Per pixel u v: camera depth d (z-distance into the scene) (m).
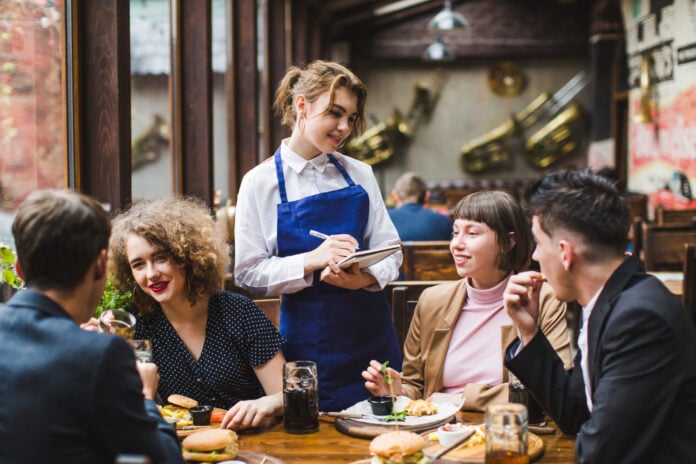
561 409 1.82
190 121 4.84
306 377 1.97
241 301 2.26
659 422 1.54
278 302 2.67
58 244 1.46
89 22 3.07
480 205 2.27
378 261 2.32
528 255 2.29
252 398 2.27
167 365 2.19
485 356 2.30
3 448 1.39
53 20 2.95
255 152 6.43
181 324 2.21
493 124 14.34
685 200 8.81
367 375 2.10
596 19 12.17
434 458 1.69
